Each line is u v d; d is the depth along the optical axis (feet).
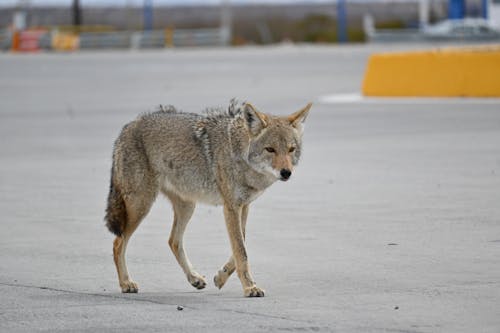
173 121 70.23
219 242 78.74
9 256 73.97
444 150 126.11
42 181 112.57
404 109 174.70
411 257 69.62
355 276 64.54
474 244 73.10
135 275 68.33
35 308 57.67
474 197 92.89
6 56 439.63
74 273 68.44
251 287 61.36
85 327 52.90
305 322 52.90
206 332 51.39
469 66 184.85
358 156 124.67
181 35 523.70
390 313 54.34
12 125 175.22
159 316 55.31
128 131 69.92
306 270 67.10
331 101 195.93
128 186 68.69
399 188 99.91
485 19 540.11
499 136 136.67
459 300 56.80
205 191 68.69
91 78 290.76
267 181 67.10
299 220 85.71
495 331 50.11
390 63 198.70
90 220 88.74
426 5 558.97
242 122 66.49
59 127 169.99
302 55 379.55
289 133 66.90
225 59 369.71
